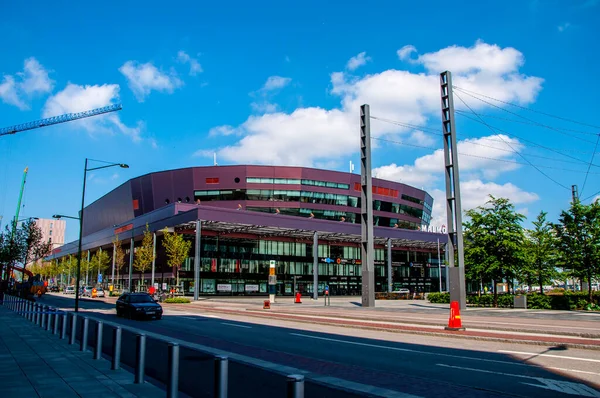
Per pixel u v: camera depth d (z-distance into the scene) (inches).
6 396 299.1
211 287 2613.2
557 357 490.6
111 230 3444.9
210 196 3240.7
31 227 2186.3
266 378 372.8
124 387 327.0
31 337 628.7
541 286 1628.9
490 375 394.0
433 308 1373.0
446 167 1296.8
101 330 453.7
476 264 1406.3
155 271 2834.6
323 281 3088.1
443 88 1332.4
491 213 1397.6
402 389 336.2
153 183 3339.1
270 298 1950.1
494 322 861.2
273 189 3292.3
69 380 350.3
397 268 3496.6
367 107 1588.3
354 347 572.4
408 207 3964.1
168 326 874.1
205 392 331.9
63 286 4318.4
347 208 3521.2
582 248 1238.9
